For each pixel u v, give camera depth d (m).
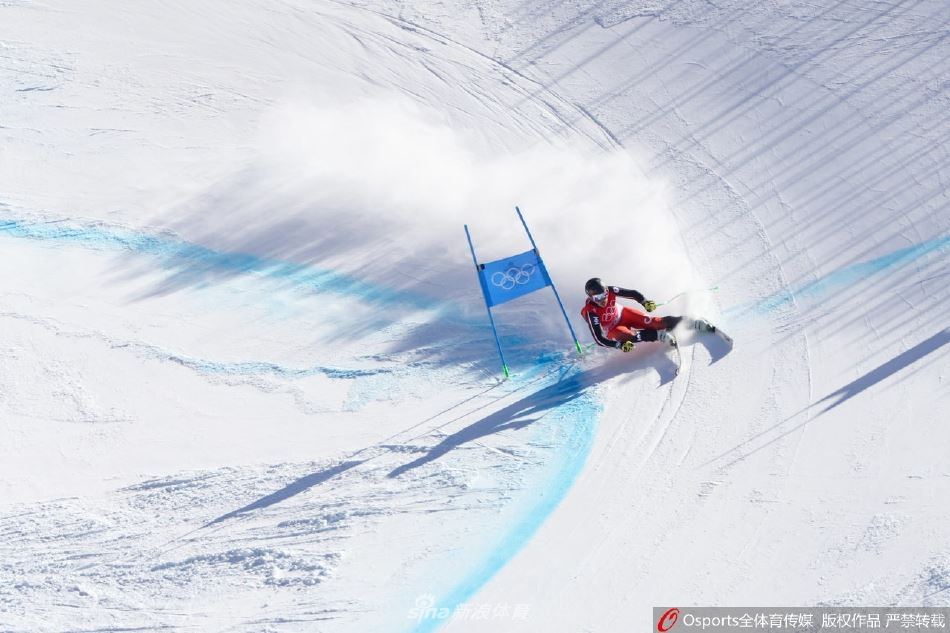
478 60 59.09
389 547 29.33
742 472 29.62
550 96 54.94
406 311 41.09
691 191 45.38
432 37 61.75
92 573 30.06
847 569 25.42
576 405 34.03
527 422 33.69
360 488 31.97
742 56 53.75
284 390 37.62
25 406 38.19
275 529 30.81
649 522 28.55
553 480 30.89
